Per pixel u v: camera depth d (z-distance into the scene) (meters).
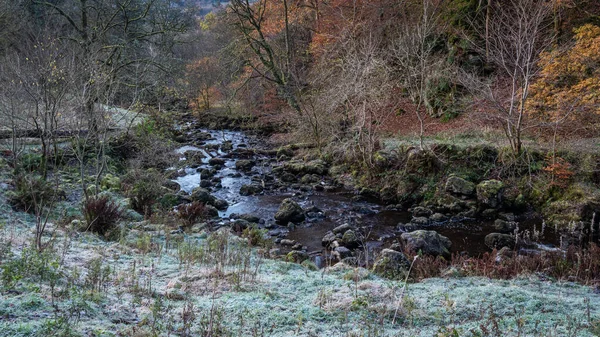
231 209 13.61
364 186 15.55
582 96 13.74
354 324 4.49
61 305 4.07
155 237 8.94
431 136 17.17
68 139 14.98
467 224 12.38
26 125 11.19
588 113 14.16
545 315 4.92
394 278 7.13
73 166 14.01
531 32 15.40
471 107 17.88
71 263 6.02
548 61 14.08
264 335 4.06
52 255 6.05
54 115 10.81
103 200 9.09
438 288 5.99
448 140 15.84
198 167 18.59
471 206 13.06
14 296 4.14
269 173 17.72
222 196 14.91
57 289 4.55
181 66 22.53
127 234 8.77
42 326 3.47
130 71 18.16
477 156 14.41
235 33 29.06
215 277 6.04
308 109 19.44
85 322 3.78
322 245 10.73
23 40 18.16
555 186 12.84
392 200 14.49
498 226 11.95
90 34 18.02
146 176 12.99
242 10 23.78
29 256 5.43
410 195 14.29
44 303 4.03
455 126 18.05
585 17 18.09
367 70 16.38
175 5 24.42
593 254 7.62
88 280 5.09
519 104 15.12
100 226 8.73
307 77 22.73
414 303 5.16
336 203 14.29
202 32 41.66
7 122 12.77
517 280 6.83
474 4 20.72
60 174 12.79
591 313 5.04
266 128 25.72
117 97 17.19
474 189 13.36
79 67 11.79
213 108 31.69
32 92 10.70
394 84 19.55
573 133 14.71
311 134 19.38
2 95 11.37
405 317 4.78
